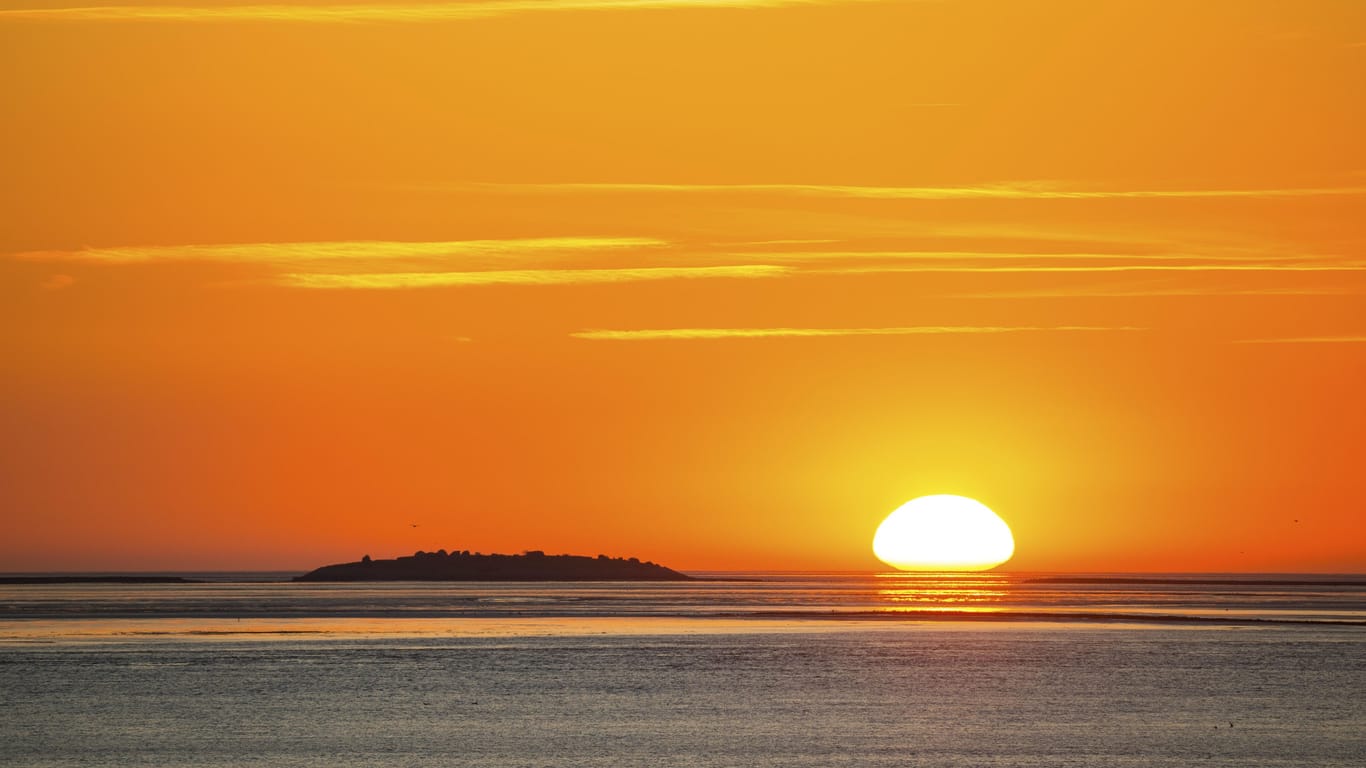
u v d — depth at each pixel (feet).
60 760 532.32
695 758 533.55
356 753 545.44
